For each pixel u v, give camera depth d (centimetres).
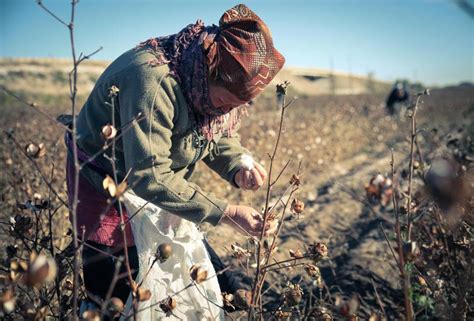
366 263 349
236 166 215
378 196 146
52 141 683
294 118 1530
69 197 204
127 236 193
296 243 409
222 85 175
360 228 450
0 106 2586
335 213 499
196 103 180
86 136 192
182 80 177
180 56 178
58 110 1716
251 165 214
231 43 171
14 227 184
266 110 2262
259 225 184
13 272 143
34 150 155
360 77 6656
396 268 326
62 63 5547
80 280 202
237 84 172
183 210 177
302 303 288
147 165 172
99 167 192
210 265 200
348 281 328
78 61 142
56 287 187
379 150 1027
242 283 295
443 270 241
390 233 414
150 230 190
